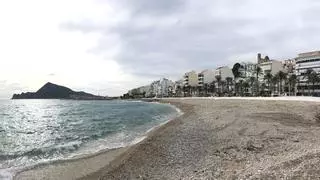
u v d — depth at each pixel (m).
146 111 92.31
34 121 70.19
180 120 50.25
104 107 134.88
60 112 104.62
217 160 21.09
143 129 43.53
